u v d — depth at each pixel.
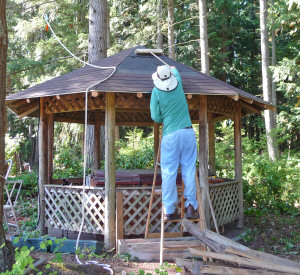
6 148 10.23
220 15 20.58
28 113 7.40
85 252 5.26
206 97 5.81
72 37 16.97
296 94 15.81
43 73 14.39
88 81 5.39
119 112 8.85
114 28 19.03
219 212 6.34
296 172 9.67
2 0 4.06
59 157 10.59
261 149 16.38
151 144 12.40
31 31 15.51
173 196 4.43
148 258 5.11
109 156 5.51
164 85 4.36
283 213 8.60
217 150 11.85
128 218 5.77
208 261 4.31
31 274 3.61
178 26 20.62
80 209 5.88
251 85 25.08
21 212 8.20
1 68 4.06
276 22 14.30
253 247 6.09
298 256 5.63
